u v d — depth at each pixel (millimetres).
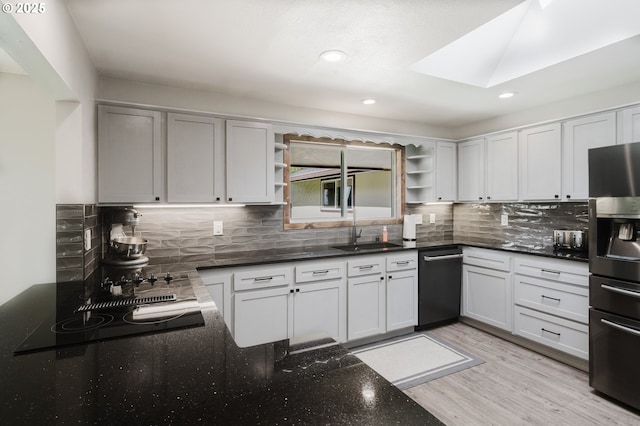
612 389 2309
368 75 2533
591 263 2453
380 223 3963
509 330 3240
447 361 2893
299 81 2666
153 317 1400
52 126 2502
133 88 2650
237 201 2820
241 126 2836
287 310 2832
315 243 3547
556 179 3045
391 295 3354
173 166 2580
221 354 1059
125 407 752
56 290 1820
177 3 1615
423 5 1616
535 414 2170
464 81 2686
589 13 2021
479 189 3781
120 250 2395
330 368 965
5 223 2418
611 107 2656
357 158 3936
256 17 1738
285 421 704
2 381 875
